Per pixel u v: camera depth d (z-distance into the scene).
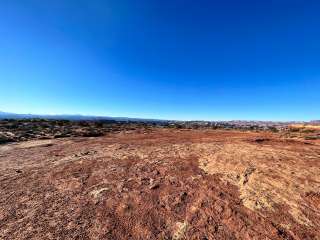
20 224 3.86
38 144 14.09
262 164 6.93
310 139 14.65
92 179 6.28
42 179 6.38
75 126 32.75
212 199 4.71
